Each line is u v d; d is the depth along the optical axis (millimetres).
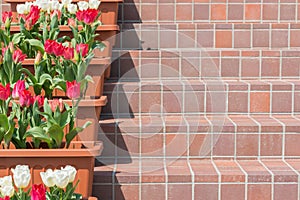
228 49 4039
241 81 3625
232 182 2832
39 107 2672
